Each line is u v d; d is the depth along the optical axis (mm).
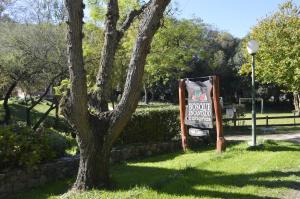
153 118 12539
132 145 11609
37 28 16109
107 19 8094
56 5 17109
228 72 52062
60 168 8586
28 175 7891
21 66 15625
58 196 7078
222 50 54656
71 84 6840
